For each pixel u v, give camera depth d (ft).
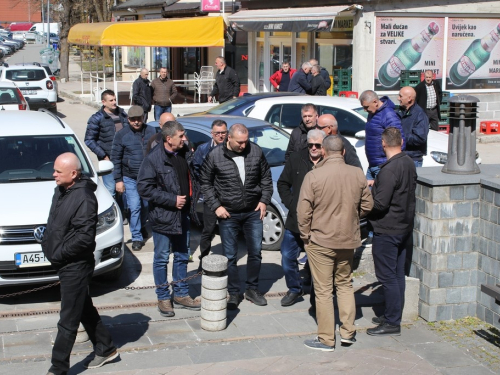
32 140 26.11
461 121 20.48
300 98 34.94
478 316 20.88
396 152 19.13
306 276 23.63
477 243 20.61
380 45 53.47
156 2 87.40
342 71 55.67
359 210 18.66
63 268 16.20
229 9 74.18
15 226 21.12
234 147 20.80
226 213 21.15
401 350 18.71
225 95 50.60
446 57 55.67
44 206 22.08
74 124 64.03
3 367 17.07
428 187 20.25
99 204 23.32
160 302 20.85
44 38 214.69
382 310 21.57
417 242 20.97
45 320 20.49
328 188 17.88
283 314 21.16
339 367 17.52
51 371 16.21
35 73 73.05
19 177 24.30
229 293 21.74
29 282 21.29
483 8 55.21
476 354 18.57
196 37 64.90
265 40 70.03
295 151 22.29
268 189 21.57
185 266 21.47
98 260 22.44
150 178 20.30
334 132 21.47
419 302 20.97
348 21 55.42
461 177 20.24
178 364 17.53
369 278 24.48
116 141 27.58
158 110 52.54
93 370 17.10
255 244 21.67
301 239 20.44
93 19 139.03
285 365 17.56
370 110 24.95
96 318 17.11
